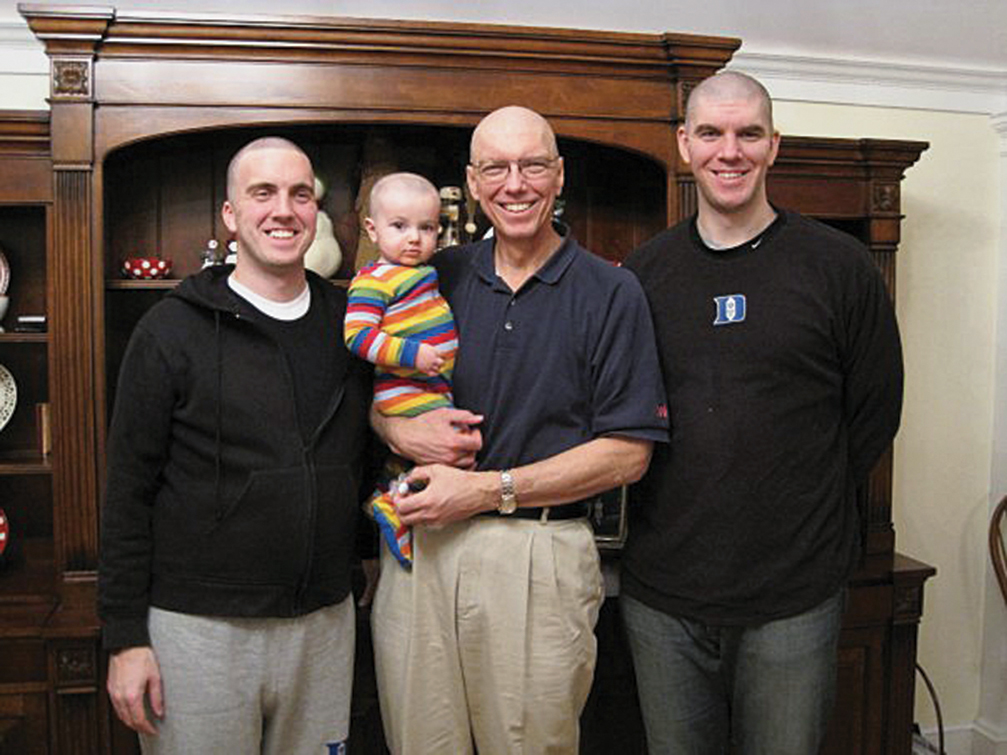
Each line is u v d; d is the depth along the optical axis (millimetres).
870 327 1610
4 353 2301
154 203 2271
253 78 1922
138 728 1464
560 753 1571
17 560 2195
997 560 2629
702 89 1581
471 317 1585
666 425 1564
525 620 1518
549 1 2291
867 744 2299
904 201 2711
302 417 1504
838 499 1629
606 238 2475
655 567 1663
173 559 1477
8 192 1899
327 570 1530
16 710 1869
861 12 2395
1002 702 2807
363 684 2057
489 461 1554
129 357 1477
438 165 2355
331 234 2221
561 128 2045
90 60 1861
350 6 2248
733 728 1718
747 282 1588
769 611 1582
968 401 2805
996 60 2639
